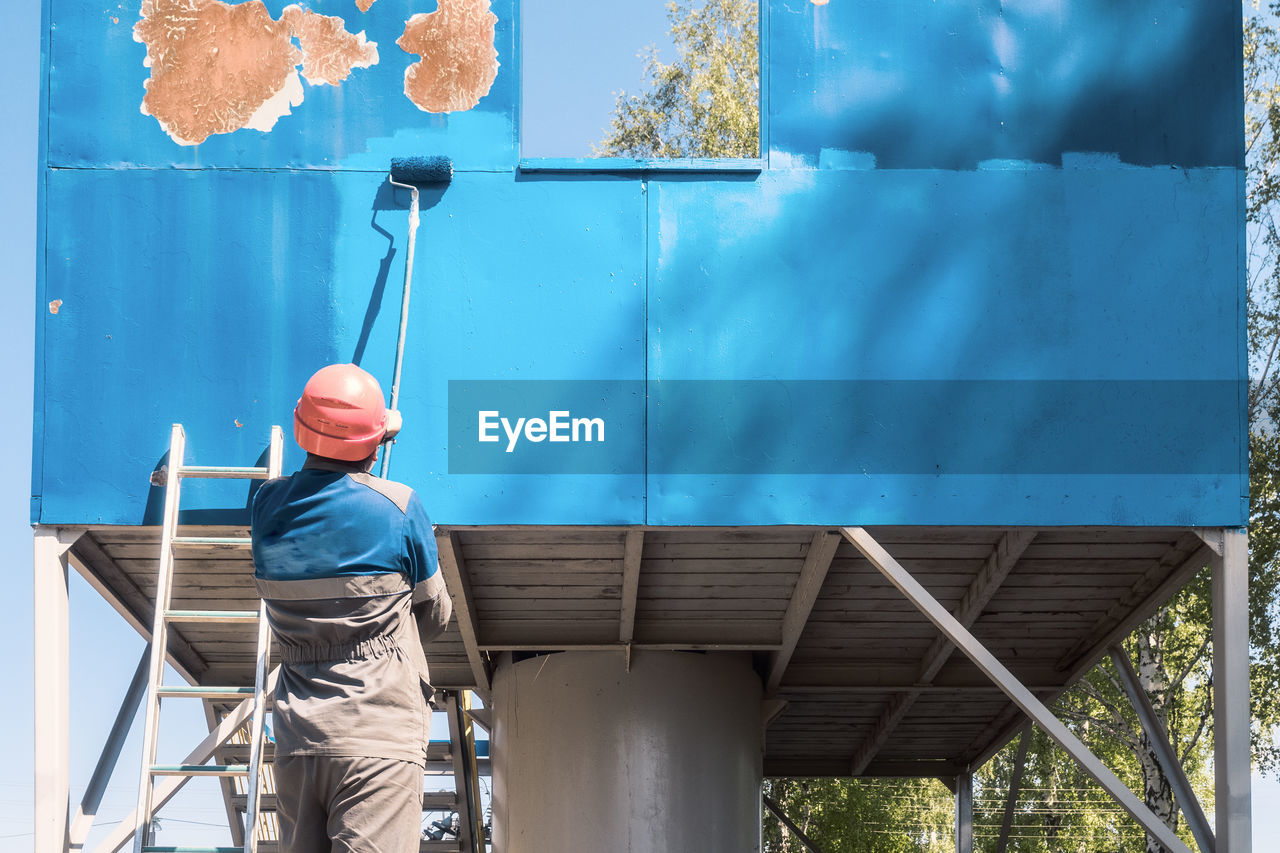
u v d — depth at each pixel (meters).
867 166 6.07
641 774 7.50
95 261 5.93
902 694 9.17
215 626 7.58
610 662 7.70
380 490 3.47
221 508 5.79
